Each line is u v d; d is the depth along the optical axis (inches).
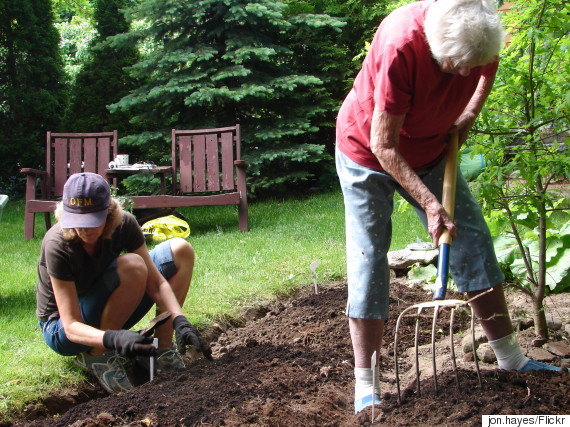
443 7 93.9
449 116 110.8
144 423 108.0
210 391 121.4
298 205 358.6
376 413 107.1
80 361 138.3
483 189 129.5
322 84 415.8
